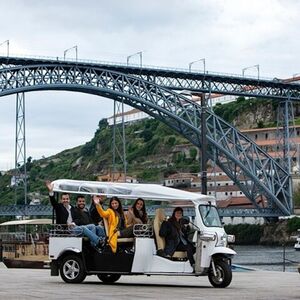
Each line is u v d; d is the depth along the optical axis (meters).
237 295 16.69
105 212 20.08
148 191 20.47
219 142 122.75
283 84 130.00
